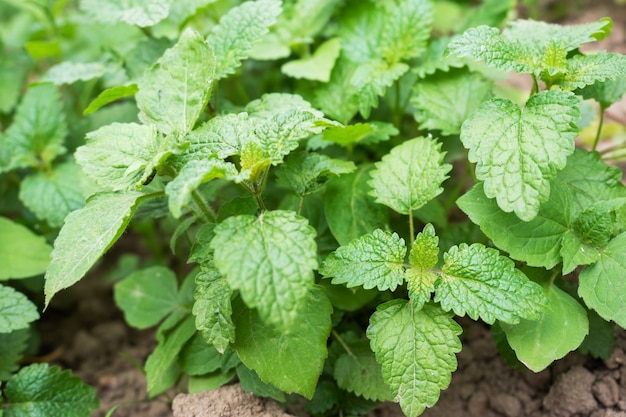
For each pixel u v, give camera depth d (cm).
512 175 50
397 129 61
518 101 68
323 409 55
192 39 53
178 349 54
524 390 57
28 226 66
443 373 49
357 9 65
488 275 50
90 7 59
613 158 60
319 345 51
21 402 55
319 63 62
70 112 70
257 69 71
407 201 53
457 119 58
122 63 62
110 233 49
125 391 62
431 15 60
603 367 55
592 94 57
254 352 51
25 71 75
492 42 53
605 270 51
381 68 60
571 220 52
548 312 51
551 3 88
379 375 54
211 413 52
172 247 56
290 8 66
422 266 51
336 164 54
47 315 68
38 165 63
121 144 52
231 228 48
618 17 84
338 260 51
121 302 60
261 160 50
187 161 51
